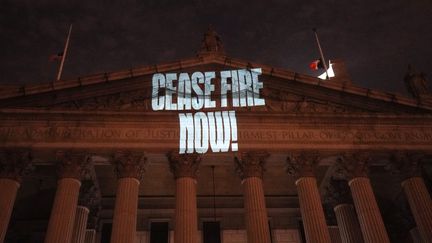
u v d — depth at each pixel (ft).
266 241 96.27
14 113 106.93
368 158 110.32
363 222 102.47
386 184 132.05
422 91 122.62
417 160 111.45
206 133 108.47
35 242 129.80
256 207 100.53
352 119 114.21
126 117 109.19
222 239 133.39
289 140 109.91
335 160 113.19
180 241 94.89
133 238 95.20
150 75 115.14
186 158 105.81
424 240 102.17
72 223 96.63
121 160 104.17
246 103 113.50
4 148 102.68
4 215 95.30
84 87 112.06
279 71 116.37
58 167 102.63
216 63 117.39
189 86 114.21
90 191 116.78
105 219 132.87
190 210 99.19
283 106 114.73
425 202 104.99
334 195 122.42
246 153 107.65
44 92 109.70
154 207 135.13
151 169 128.26
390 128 115.24
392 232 136.46
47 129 106.22
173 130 108.78
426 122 116.67
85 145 104.68
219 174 132.77
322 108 115.85
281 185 136.77
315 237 97.71
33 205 132.57
